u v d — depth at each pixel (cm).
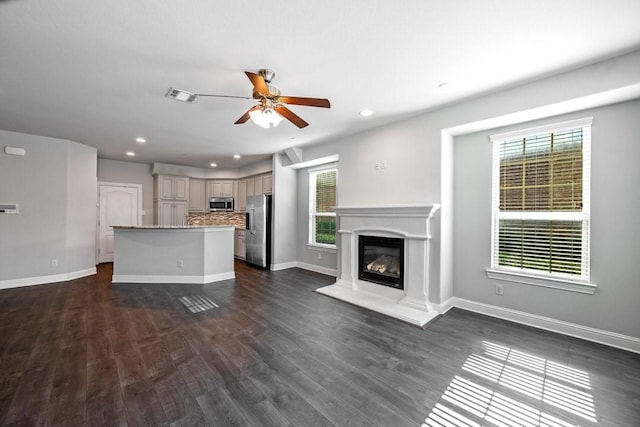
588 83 235
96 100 306
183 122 380
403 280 360
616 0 162
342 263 430
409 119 360
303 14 176
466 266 346
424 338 269
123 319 312
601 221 260
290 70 245
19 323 298
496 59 227
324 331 284
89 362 222
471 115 304
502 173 323
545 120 288
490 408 174
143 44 206
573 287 272
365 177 414
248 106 322
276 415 166
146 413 166
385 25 186
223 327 293
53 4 164
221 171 760
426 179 343
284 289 437
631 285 247
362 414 168
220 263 496
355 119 366
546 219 292
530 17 178
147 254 476
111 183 641
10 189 430
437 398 183
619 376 207
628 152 247
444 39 201
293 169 611
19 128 410
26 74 248
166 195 691
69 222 480
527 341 262
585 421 164
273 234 584
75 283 461
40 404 173
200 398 181
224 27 188
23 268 441
